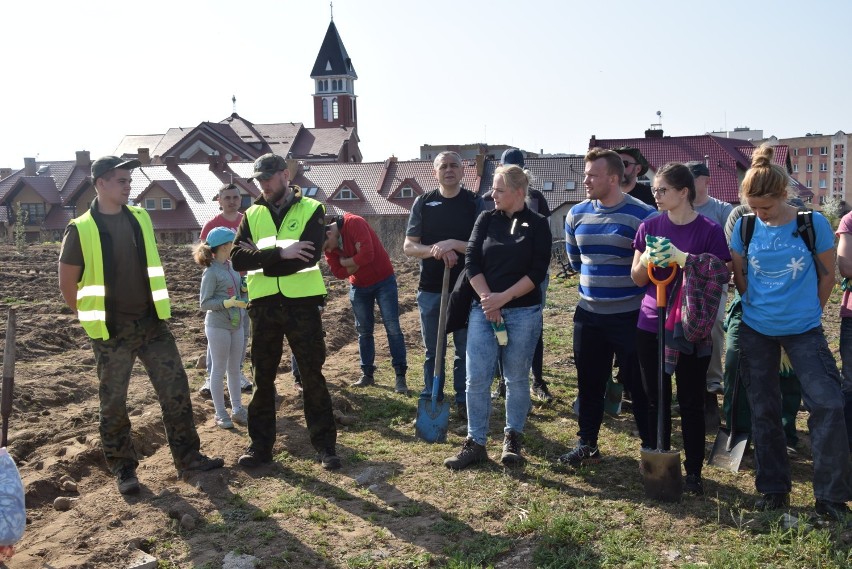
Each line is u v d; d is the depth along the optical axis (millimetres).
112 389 5547
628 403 7574
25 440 6602
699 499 5312
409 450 6426
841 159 101500
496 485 5625
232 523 5055
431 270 7316
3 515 3850
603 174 5754
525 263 5824
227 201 8203
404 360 8344
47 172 72375
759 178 4867
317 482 5770
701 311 4977
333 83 116875
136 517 5125
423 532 4934
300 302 5895
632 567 4414
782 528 4734
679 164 5199
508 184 5809
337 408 7559
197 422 7340
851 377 5574
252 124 88500
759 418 5102
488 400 6055
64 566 4410
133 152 88000
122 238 5598
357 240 7977
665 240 5023
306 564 4570
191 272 18344
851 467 5098
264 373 6012
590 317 5895
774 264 4969
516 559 4602
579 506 5227
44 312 12703
